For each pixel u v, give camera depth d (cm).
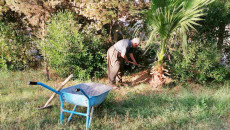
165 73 586
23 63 720
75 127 360
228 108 441
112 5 557
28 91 526
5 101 457
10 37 678
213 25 577
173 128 372
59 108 434
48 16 613
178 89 568
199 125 372
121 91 554
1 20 675
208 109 439
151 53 691
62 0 584
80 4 587
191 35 597
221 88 562
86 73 626
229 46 627
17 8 561
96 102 369
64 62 600
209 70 577
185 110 428
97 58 630
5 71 670
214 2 560
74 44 598
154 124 374
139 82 629
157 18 479
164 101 491
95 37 630
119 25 696
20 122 375
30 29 716
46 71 629
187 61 555
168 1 476
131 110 430
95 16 568
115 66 555
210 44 567
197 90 554
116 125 370
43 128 362
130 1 555
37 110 416
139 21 627
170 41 577
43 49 607
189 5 464
